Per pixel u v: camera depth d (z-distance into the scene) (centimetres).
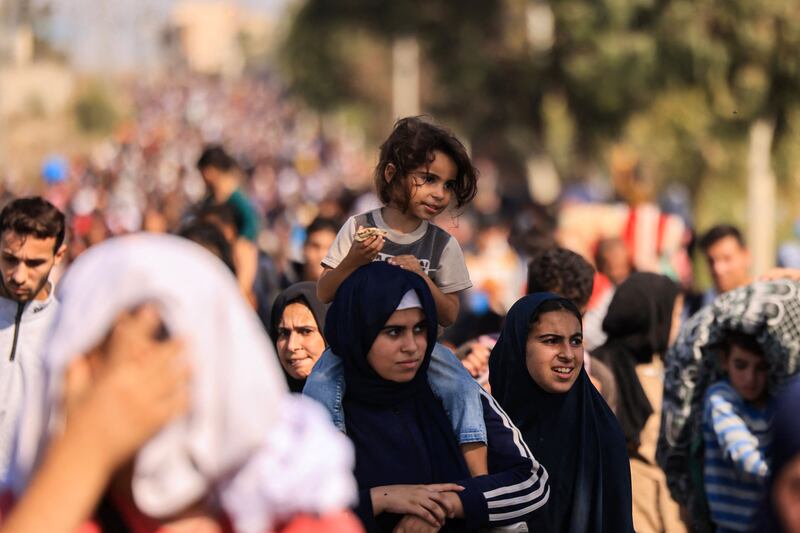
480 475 788
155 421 386
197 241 1286
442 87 8131
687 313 1844
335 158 12344
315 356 1052
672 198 2616
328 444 443
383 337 754
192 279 398
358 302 760
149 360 388
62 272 1881
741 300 1015
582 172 5131
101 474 381
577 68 4053
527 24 6069
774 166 3044
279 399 410
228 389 398
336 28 11219
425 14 8569
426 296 764
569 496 884
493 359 925
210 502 429
